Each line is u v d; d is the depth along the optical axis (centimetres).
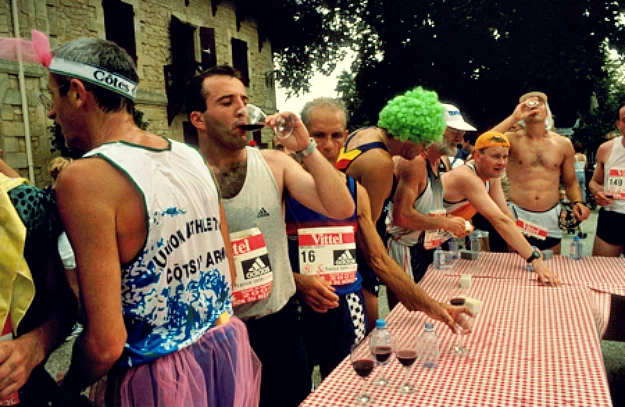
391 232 355
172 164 134
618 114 445
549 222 457
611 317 321
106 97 130
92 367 119
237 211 191
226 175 191
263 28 1834
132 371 127
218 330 141
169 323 131
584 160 1152
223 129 183
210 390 137
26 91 955
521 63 1388
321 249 230
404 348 181
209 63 1499
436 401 156
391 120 275
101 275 116
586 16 1352
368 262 238
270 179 201
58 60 128
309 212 232
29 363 115
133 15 1235
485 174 349
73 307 135
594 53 1387
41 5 989
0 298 112
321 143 238
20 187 121
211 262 141
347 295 239
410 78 1523
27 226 118
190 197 134
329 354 242
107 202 116
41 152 985
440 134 279
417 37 1479
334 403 158
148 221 122
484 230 504
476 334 214
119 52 135
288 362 210
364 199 239
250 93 1769
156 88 1324
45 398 129
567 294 273
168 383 127
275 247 202
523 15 1357
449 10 1420
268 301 200
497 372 175
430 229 319
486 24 1377
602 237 463
